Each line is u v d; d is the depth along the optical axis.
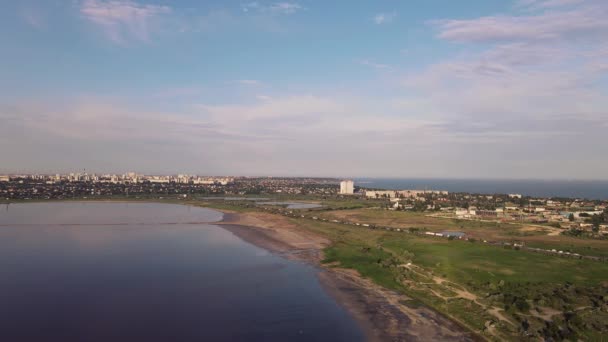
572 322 56.47
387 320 60.31
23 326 56.41
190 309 64.25
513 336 53.16
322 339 53.81
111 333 54.59
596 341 51.22
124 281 79.12
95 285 76.12
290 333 55.66
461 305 65.38
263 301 68.62
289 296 71.44
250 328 57.19
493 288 73.56
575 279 79.62
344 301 68.81
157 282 78.81
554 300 64.75
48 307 64.06
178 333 55.06
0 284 75.94
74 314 61.19
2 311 62.06
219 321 59.50
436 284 78.00
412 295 71.75
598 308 62.62
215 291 73.75
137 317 60.47
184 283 78.56
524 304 63.16
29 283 76.88
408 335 55.03
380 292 73.88
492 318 59.38
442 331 56.25
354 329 57.03
